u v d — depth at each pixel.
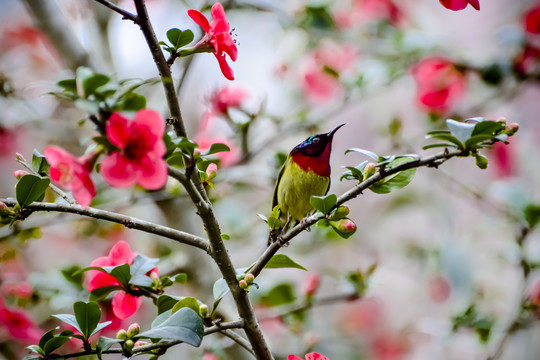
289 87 12.09
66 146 10.49
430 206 12.11
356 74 10.95
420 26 12.30
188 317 4.27
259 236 10.48
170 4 11.98
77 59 9.36
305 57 12.01
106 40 10.32
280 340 10.16
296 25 10.70
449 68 10.47
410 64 10.82
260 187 10.32
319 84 11.66
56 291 8.12
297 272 12.97
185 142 4.09
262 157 11.57
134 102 4.55
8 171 12.24
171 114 4.30
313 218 4.60
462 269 10.34
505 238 10.54
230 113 9.33
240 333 7.95
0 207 4.50
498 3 15.67
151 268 5.19
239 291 4.55
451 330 8.92
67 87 4.64
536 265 8.55
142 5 4.14
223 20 4.61
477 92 11.48
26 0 9.12
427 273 11.50
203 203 4.38
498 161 11.52
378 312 12.88
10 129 10.83
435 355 12.00
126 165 3.88
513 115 12.80
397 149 10.55
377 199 15.16
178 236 4.61
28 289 8.10
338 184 11.73
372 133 15.39
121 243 5.27
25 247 9.93
